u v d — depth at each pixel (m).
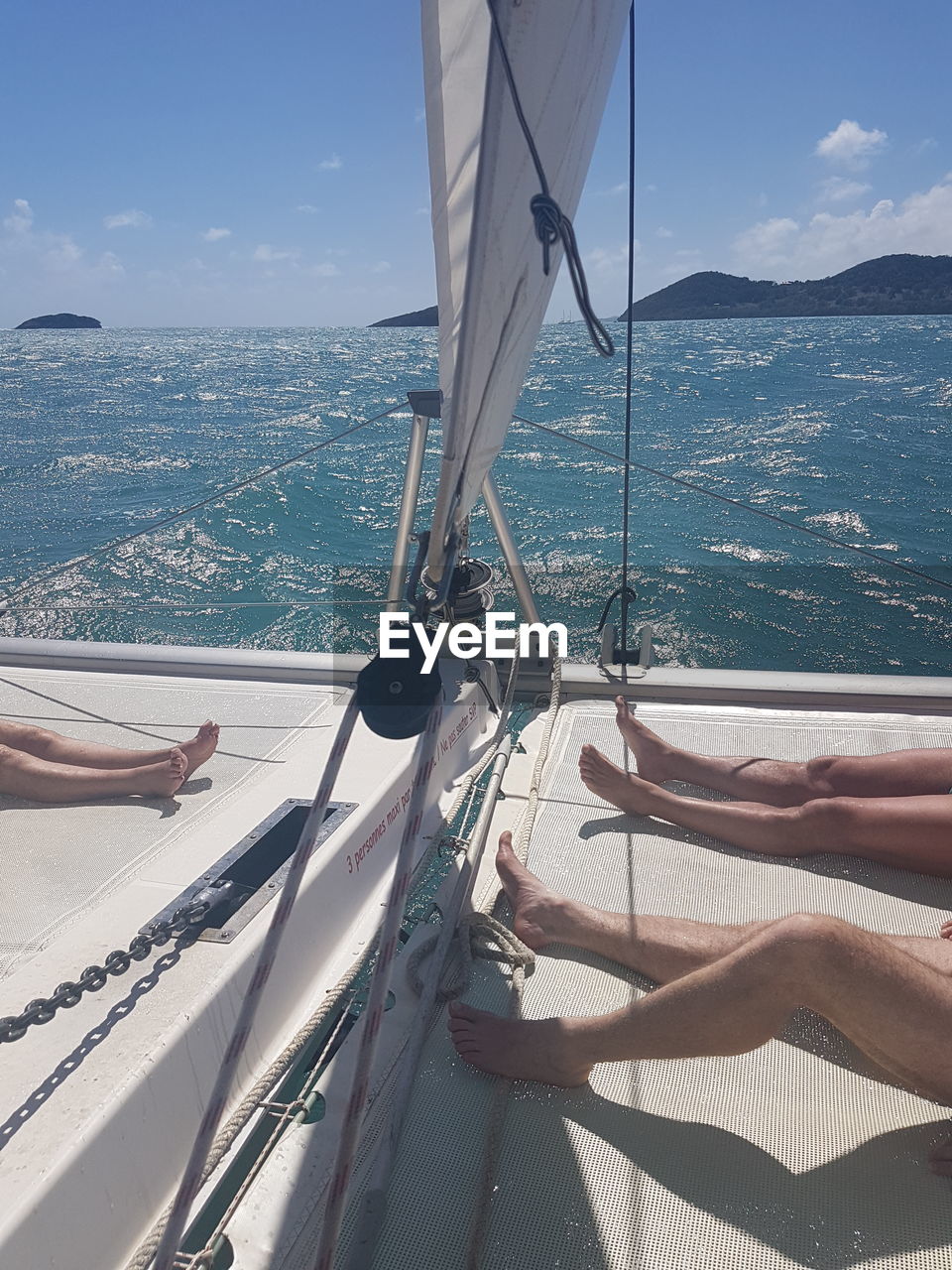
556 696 3.01
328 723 2.70
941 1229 1.28
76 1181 1.25
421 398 2.87
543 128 1.16
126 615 6.75
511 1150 1.44
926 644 6.82
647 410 19.48
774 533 10.12
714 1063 1.61
